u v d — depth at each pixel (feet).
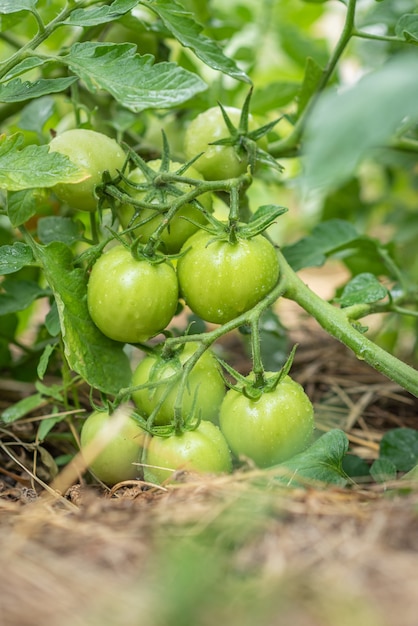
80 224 2.75
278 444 2.35
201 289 2.42
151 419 2.35
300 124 2.94
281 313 4.20
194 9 3.34
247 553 1.95
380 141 1.90
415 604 1.82
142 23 2.75
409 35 2.57
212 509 2.07
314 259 3.01
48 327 2.60
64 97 3.14
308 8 4.19
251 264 2.40
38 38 2.48
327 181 1.96
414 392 2.46
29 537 2.02
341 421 3.01
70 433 2.76
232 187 2.43
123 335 2.45
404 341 3.71
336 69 3.41
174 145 3.14
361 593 1.84
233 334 3.93
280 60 4.41
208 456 2.31
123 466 2.43
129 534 2.02
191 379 2.43
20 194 2.51
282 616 1.82
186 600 1.82
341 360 3.45
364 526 2.02
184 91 2.43
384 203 3.97
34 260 2.50
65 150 2.52
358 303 2.62
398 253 3.72
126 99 2.41
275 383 2.35
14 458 2.52
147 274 2.39
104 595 1.86
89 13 2.46
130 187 2.51
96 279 2.43
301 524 2.02
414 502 2.06
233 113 2.65
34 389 3.19
